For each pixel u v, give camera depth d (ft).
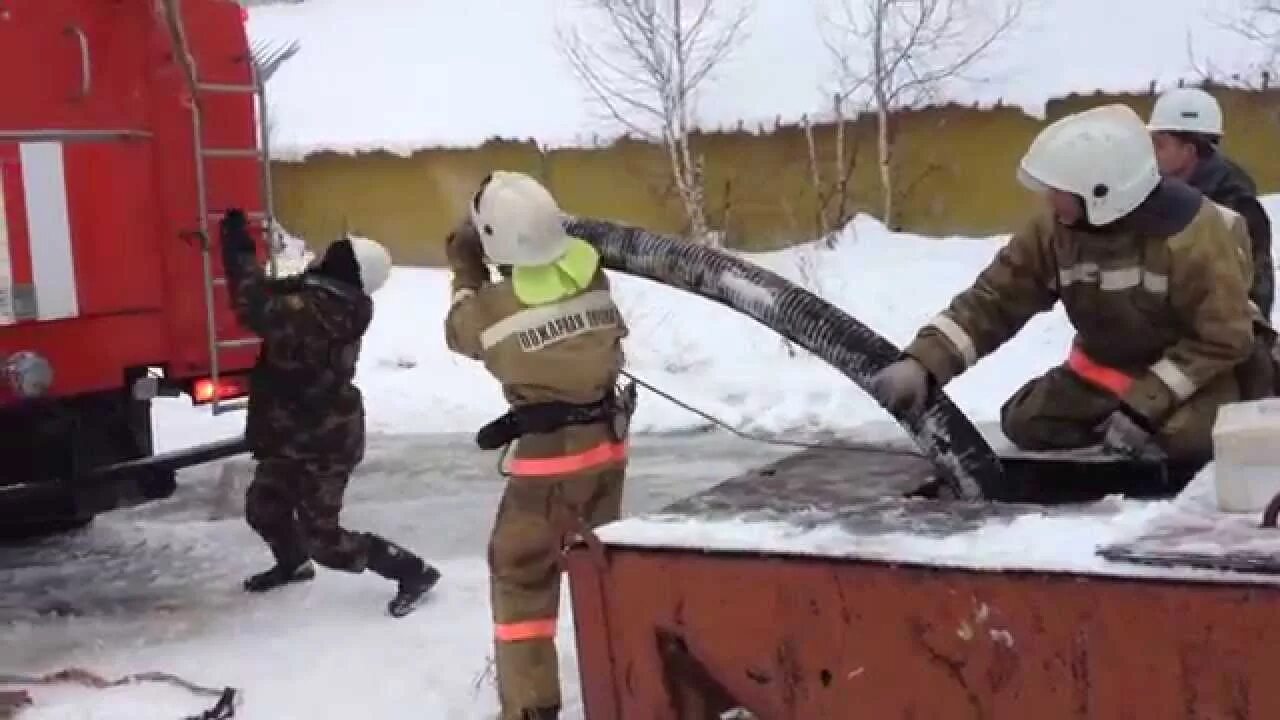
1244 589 8.63
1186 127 19.01
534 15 63.77
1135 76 49.93
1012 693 9.37
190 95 21.40
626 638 10.73
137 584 22.63
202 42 22.36
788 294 13.39
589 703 10.99
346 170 60.29
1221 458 9.97
